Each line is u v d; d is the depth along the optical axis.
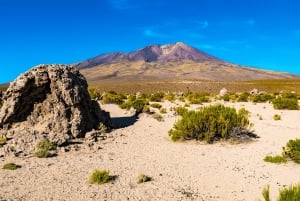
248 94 63.91
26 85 22.22
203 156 18.41
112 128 26.20
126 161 17.38
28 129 21.94
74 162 17.12
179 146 20.84
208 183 14.08
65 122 22.14
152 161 17.38
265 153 18.80
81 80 24.52
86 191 13.14
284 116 33.56
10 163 16.25
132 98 48.75
